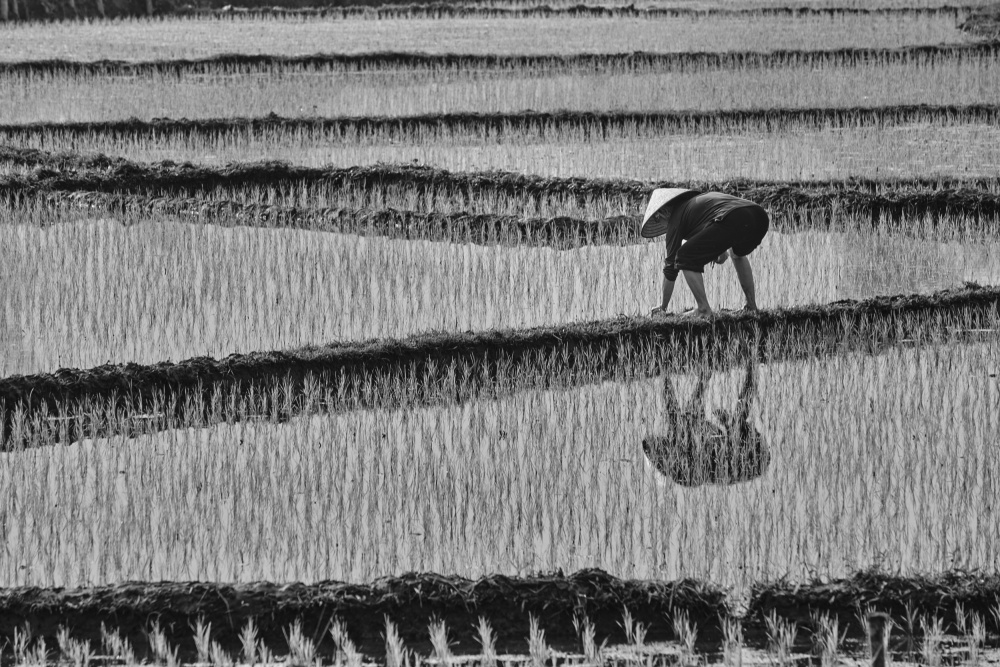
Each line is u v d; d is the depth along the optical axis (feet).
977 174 165.27
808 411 88.22
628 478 78.43
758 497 73.97
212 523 72.49
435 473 78.28
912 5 351.67
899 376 94.53
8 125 194.39
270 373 95.20
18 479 78.18
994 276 123.85
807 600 63.82
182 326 106.32
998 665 59.21
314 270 121.80
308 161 179.83
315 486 76.95
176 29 337.11
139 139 192.75
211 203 146.72
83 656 60.08
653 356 96.94
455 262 126.52
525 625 63.26
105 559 67.77
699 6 368.27
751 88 229.04
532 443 82.99
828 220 144.97
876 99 218.18
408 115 202.90
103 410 89.71
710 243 100.78
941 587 64.39
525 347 100.32
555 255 130.31
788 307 108.78
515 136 196.54
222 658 59.06
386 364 97.45
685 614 63.10
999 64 247.29
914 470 77.87
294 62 265.13
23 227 136.98
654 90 229.86
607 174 168.76
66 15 373.61
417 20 356.59
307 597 63.82
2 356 98.53
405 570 67.77
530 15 362.53
